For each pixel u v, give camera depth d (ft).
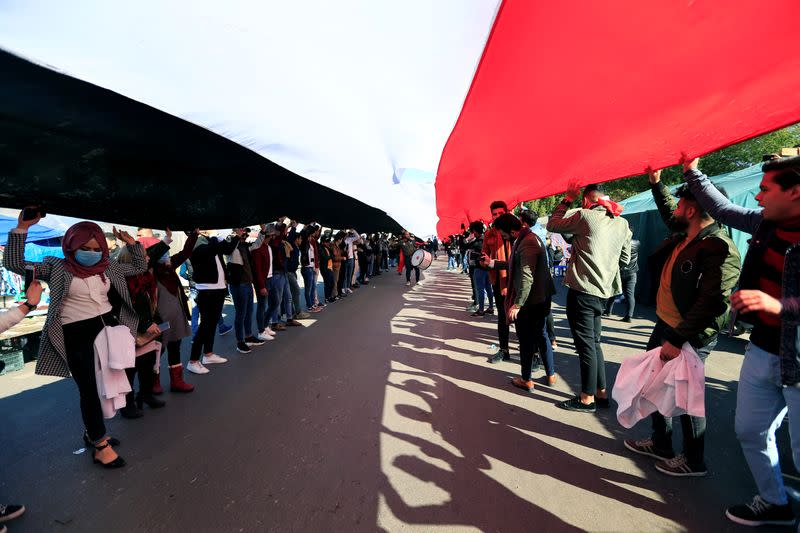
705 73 5.18
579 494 7.89
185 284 32.01
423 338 19.90
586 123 7.41
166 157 5.24
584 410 11.35
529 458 9.16
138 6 3.31
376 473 8.68
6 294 31.76
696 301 7.36
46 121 4.09
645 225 27.78
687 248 7.75
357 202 11.91
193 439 10.24
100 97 4.27
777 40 4.29
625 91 6.06
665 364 7.76
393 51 4.94
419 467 8.87
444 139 8.84
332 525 7.16
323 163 7.79
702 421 8.04
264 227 19.93
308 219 10.06
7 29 3.43
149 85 4.36
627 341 18.29
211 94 4.77
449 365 15.62
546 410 11.54
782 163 5.51
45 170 4.19
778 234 5.88
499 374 14.56
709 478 8.25
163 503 7.82
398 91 6.07
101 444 9.06
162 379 14.71
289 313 23.17
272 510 7.58
